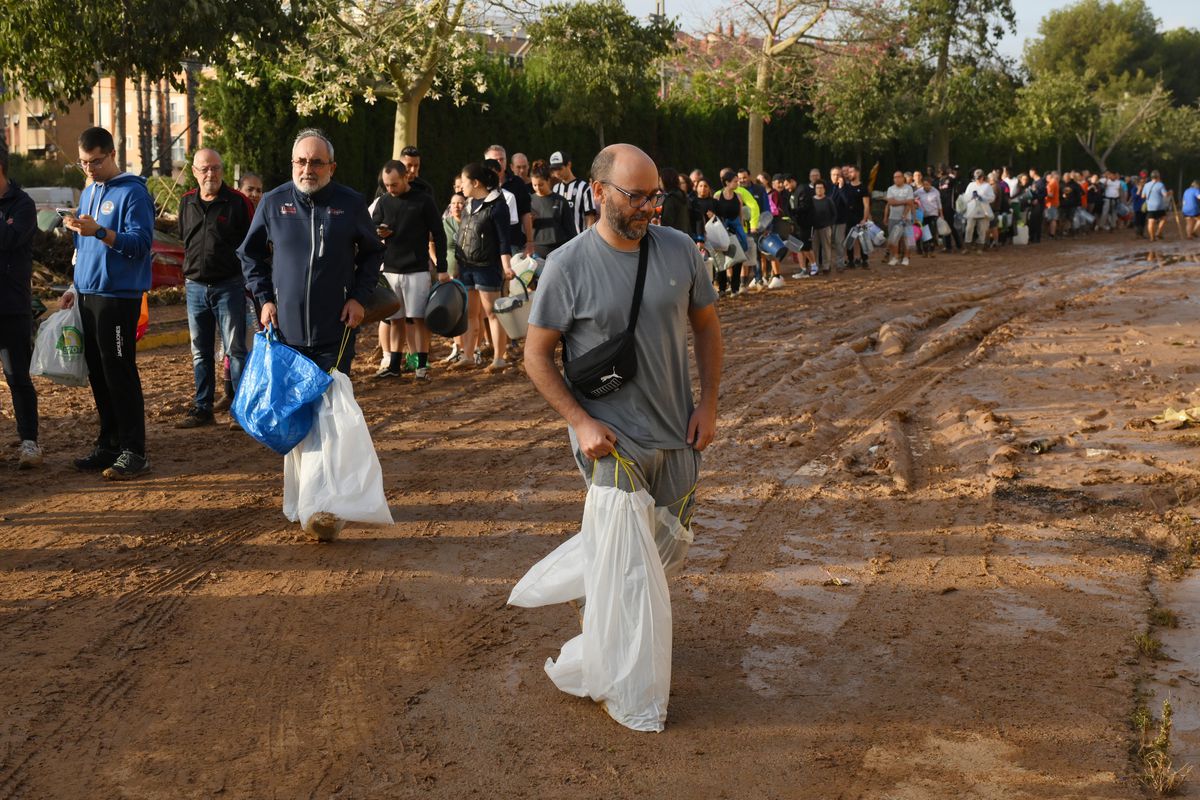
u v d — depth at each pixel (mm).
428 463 7887
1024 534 6207
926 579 5574
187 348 13398
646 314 4074
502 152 11367
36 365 7488
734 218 17922
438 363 11797
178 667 4629
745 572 5699
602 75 28453
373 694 4395
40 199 25734
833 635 4922
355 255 6613
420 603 5344
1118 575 5594
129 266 7270
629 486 4047
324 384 6012
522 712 4242
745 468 7672
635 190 3938
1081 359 11297
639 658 4043
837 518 6586
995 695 4336
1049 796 3648
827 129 40000
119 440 7582
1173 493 6836
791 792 3689
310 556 5988
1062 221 34250
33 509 6750
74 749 3961
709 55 34875
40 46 14828
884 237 23344
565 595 4281
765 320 15055
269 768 3844
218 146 22672
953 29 41719
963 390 9977
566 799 3650
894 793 3676
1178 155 73062
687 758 3900
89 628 5012
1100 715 4176
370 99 20609
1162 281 18781
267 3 15906
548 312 4094
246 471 7652
